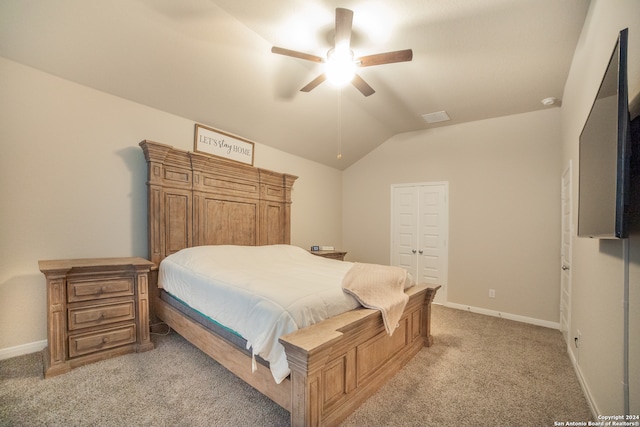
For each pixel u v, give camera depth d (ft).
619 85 3.41
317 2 6.72
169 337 8.82
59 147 7.76
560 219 11.50
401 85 10.43
